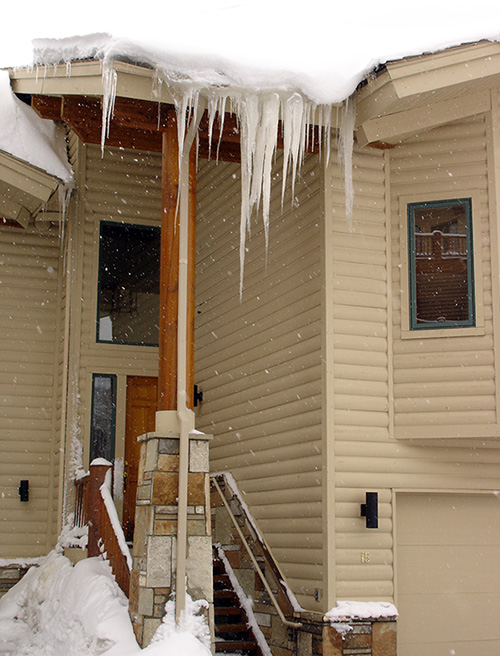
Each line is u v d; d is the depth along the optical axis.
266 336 8.77
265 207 7.05
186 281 6.86
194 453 6.57
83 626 6.86
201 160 11.15
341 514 7.21
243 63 6.82
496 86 7.31
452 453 7.61
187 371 6.84
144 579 6.23
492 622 7.56
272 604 7.87
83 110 7.96
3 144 9.28
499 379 7.21
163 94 6.92
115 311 10.64
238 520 8.87
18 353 10.52
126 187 10.80
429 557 7.54
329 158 7.76
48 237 10.90
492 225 7.46
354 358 7.51
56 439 10.28
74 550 8.79
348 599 7.07
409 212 7.80
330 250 7.61
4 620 8.86
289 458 8.02
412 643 7.35
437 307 7.59
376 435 7.46
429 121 7.48
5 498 10.16
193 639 5.97
